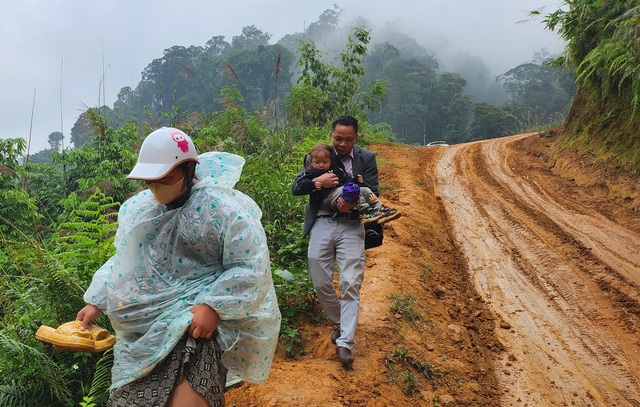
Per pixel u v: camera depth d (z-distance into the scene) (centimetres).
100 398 411
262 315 299
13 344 407
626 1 1373
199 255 299
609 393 529
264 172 820
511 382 543
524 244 975
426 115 8675
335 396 434
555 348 616
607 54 1341
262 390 429
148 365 282
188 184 300
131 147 1497
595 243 945
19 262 529
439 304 691
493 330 660
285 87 6662
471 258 921
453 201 1284
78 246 527
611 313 696
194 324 280
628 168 1228
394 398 457
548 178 1429
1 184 1193
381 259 763
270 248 715
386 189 1260
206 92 6988
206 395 282
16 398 402
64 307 456
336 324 509
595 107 1486
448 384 510
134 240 298
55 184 1452
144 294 294
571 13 1566
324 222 485
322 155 480
